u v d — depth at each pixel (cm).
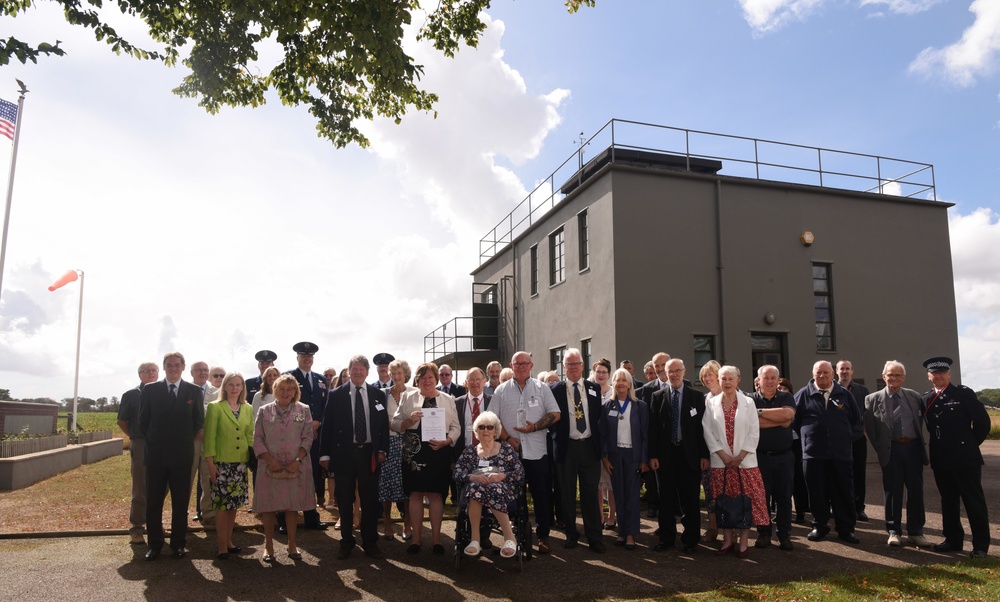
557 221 1590
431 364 660
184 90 848
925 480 1104
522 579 556
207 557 619
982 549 622
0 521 767
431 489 630
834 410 704
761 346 1388
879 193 1508
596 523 655
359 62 752
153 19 796
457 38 933
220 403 632
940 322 1530
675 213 1348
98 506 873
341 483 627
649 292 1303
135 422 680
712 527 698
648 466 689
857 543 684
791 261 1420
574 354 677
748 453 638
